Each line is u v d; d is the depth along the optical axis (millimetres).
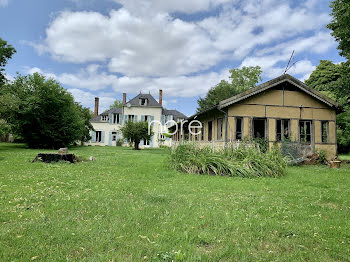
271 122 13328
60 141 22438
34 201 3998
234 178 6988
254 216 3439
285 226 3090
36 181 5742
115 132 35281
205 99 39312
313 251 2449
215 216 3393
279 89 13586
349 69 15359
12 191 4676
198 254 2295
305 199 4617
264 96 13383
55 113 22375
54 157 10133
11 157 11547
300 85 13484
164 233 2758
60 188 5066
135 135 25000
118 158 13125
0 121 17359
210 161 8039
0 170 7453
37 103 20859
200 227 3006
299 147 13391
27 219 3127
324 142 13898
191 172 7863
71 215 3318
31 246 2367
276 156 8547
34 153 14477
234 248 2443
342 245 2584
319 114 13969
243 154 8547
